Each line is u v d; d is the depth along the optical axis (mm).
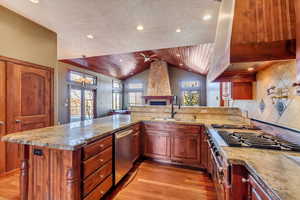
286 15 1079
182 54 6609
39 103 3102
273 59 1108
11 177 2451
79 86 7402
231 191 1120
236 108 2951
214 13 2486
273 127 1757
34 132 1878
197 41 3721
